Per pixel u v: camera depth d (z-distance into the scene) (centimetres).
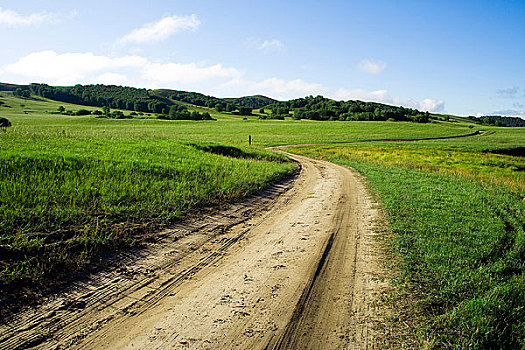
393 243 639
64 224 584
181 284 470
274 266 542
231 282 480
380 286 470
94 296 422
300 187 1427
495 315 385
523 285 464
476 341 344
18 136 1269
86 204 687
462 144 5609
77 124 7956
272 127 8475
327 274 512
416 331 364
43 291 418
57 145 1180
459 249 595
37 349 319
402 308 411
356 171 2094
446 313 393
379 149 4456
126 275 485
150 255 560
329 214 915
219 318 385
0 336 331
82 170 883
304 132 7362
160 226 690
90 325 362
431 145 5325
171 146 1727
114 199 746
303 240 680
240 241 666
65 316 375
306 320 386
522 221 863
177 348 329
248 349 331
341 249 624
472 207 976
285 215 905
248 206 977
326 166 2445
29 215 569
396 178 1625
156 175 1037
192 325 370
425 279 484
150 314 390
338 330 367
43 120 8169
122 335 347
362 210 959
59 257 487
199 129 7600
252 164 1791
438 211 895
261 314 396
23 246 486
